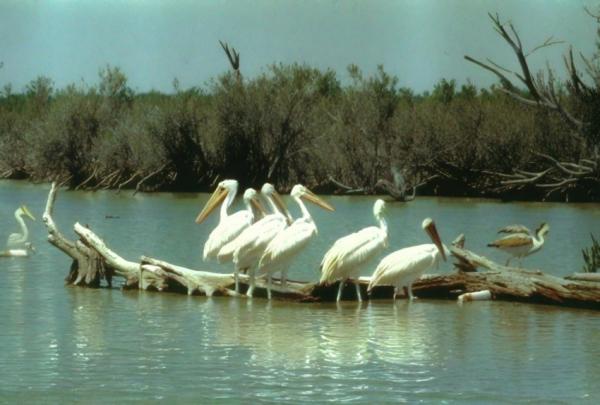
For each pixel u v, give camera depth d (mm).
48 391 11023
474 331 14156
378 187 44938
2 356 12547
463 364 12219
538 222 31109
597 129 34656
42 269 20344
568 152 40406
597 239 26281
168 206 38000
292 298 16453
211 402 10641
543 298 16250
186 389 11109
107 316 15141
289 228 16281
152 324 14539
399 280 16234
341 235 27297
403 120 44906
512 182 37656
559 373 11859
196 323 14617
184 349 12945
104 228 29188
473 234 27609
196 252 23500
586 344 13336
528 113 42312
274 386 11266
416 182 44375
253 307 15961
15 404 10578
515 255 19234
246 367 12062
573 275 16219
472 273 16766
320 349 12992
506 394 10977
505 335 13906
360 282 16859
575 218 32562
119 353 12734
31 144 53688
